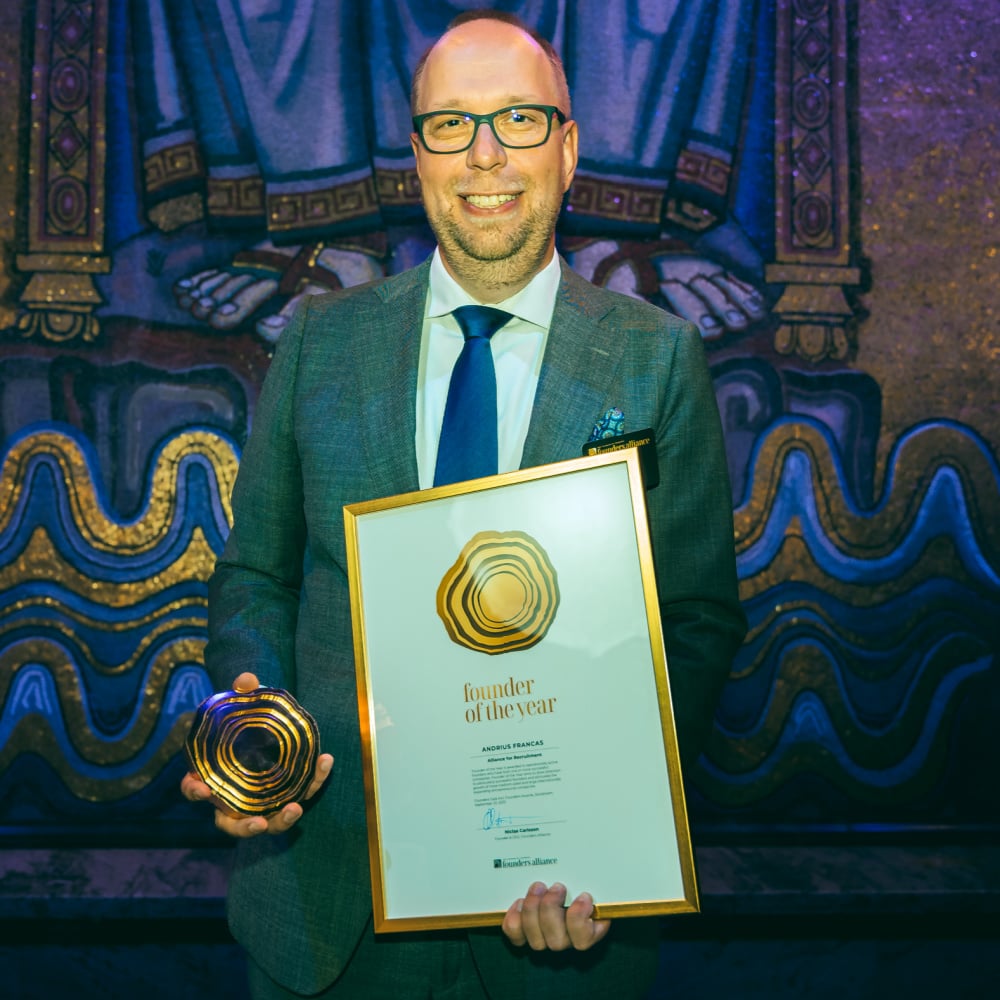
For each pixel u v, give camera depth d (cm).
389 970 101
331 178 247
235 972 201
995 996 204
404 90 247
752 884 209
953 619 244
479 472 102
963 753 241
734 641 107
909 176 250
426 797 91
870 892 204
